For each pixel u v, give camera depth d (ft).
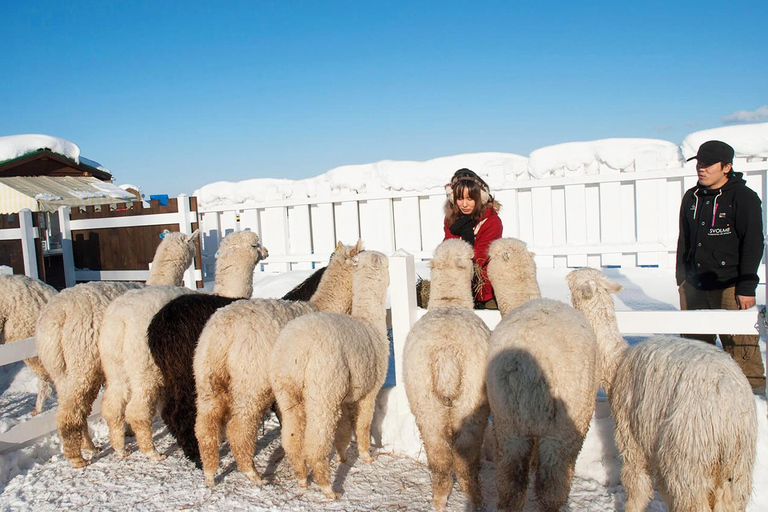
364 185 33.55
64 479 14.84
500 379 10.82
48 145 50.29
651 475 10.94
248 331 13.56
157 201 33.58
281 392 12.92
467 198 16.67
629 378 11.02
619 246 26.27
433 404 11.94
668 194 25.70
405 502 12.88
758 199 14.73
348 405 15.01
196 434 13.83
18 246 34.73
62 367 15.76
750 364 14.55
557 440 10.68
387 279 15.79
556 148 28.76
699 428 8.97
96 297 16.31
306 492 13.47
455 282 14.28
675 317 13.39
